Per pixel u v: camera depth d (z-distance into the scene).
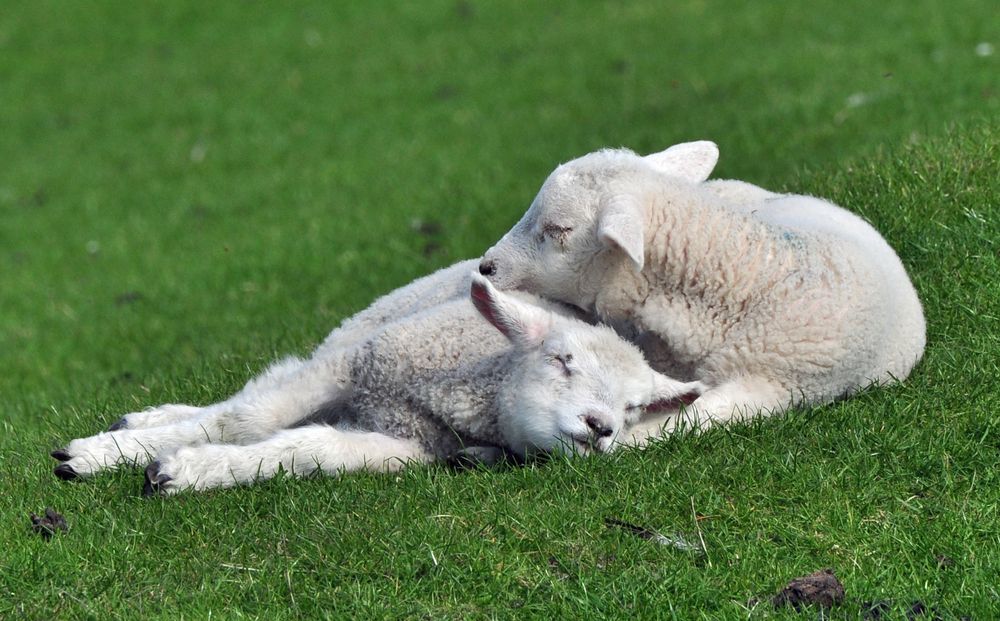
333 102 35.25
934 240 12.29
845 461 8.95
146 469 9.22
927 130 17.25
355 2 44.75
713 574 7.84
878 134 20.47
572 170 10.66
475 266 11.27
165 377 14.18
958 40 28.39
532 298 10.61
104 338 20.91
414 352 9.86
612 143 26.12
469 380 9.60
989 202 12.91
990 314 11.09
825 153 20.23
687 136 24.67
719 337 9.93
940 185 13.36
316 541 8.27
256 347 14.67
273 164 31.06
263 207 27.95
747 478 8.71
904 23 31.62
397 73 37.09
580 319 10.55
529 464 9.21
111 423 11.63
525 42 38.22
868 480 8.70
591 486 8.66
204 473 9.17
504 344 9.77
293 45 40.84
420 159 29.27
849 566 7.91
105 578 7.95
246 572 8.05
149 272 24.72
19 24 44.47
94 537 8.51
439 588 7.79
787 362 9.73
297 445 9.30
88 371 19.03
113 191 30.92
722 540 8.18
